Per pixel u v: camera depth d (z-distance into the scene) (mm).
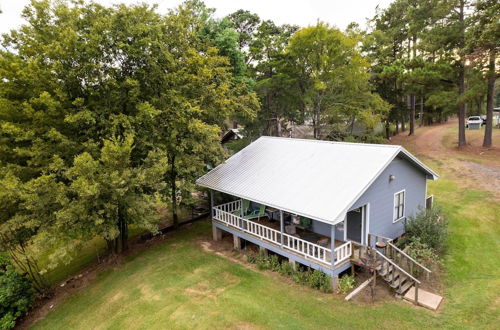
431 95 27469
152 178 13602
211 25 25578
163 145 15188
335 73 26906
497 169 22359
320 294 11102
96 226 13047
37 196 11578
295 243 13406
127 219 14875
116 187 12219
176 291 12258
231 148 29562
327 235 13938
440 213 16812
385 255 12234
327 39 26172
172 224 20688
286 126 36781
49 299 14281
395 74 28938
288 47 28031
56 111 12805
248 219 15820
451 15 25688
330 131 30953
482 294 10422
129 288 13133
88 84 13648
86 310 12352
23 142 13680
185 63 16547
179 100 15141
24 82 12992
